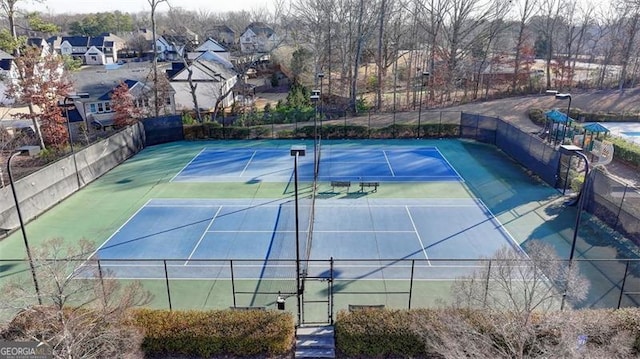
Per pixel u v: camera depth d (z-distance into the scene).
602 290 14.30
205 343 11.63
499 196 23.20
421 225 19.84
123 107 39.94
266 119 41.62
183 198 23.83
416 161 30.09
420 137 36.53
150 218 21.20
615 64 57.16
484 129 34.31
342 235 18.94
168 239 18.88
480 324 10.46
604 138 30.06
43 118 34.06
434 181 25.89
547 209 21.31
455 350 9.30
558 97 25.05
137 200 23.66
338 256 17.09
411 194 23.80
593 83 50.88
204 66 52.91
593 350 9.23
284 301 13.36
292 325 11.98
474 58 53.91
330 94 51.75
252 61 55.62
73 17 143.38
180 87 50.28
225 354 11.77
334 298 14.25
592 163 26.38
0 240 19.12
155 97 41.03
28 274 15.98
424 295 14.45
